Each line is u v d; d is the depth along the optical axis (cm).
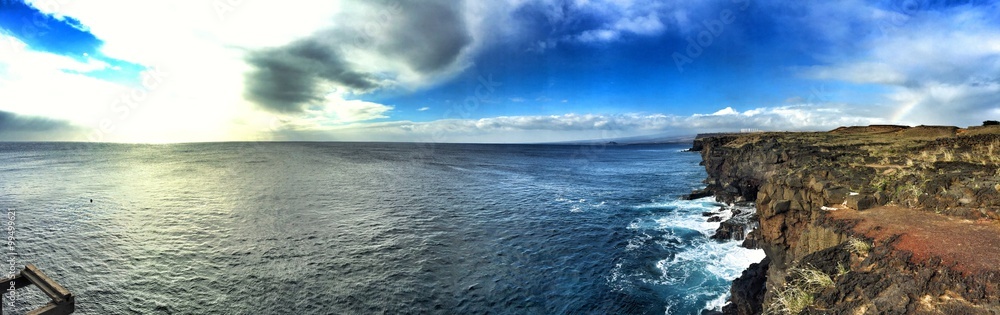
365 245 3209
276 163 12300
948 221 1073
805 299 846
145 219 4053
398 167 11088
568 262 2806
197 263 2750
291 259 2850
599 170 10125
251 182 7269
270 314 2067
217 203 5028
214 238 3366
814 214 1625
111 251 2984
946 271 741
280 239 3353
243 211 4525
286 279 2491
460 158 16025
